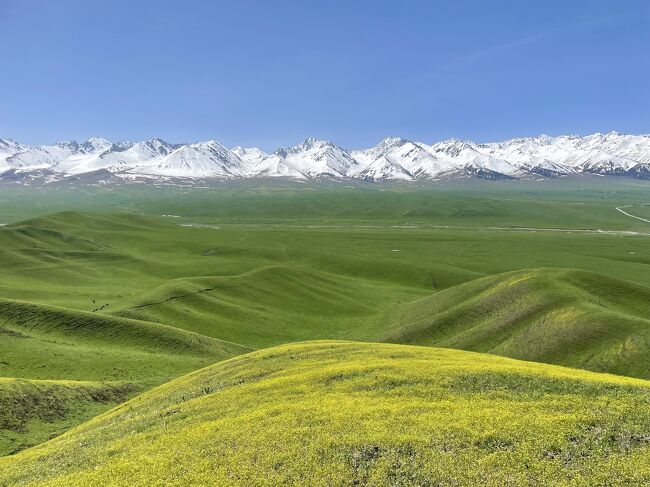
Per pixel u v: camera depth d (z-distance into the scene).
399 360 42.41
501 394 31.50
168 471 26.17
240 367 49.06
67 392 60.25
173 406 39.03
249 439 28.41
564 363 72.69
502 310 97.31
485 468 23.56
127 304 124.69
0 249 197.25
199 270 193.00
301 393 35.31
